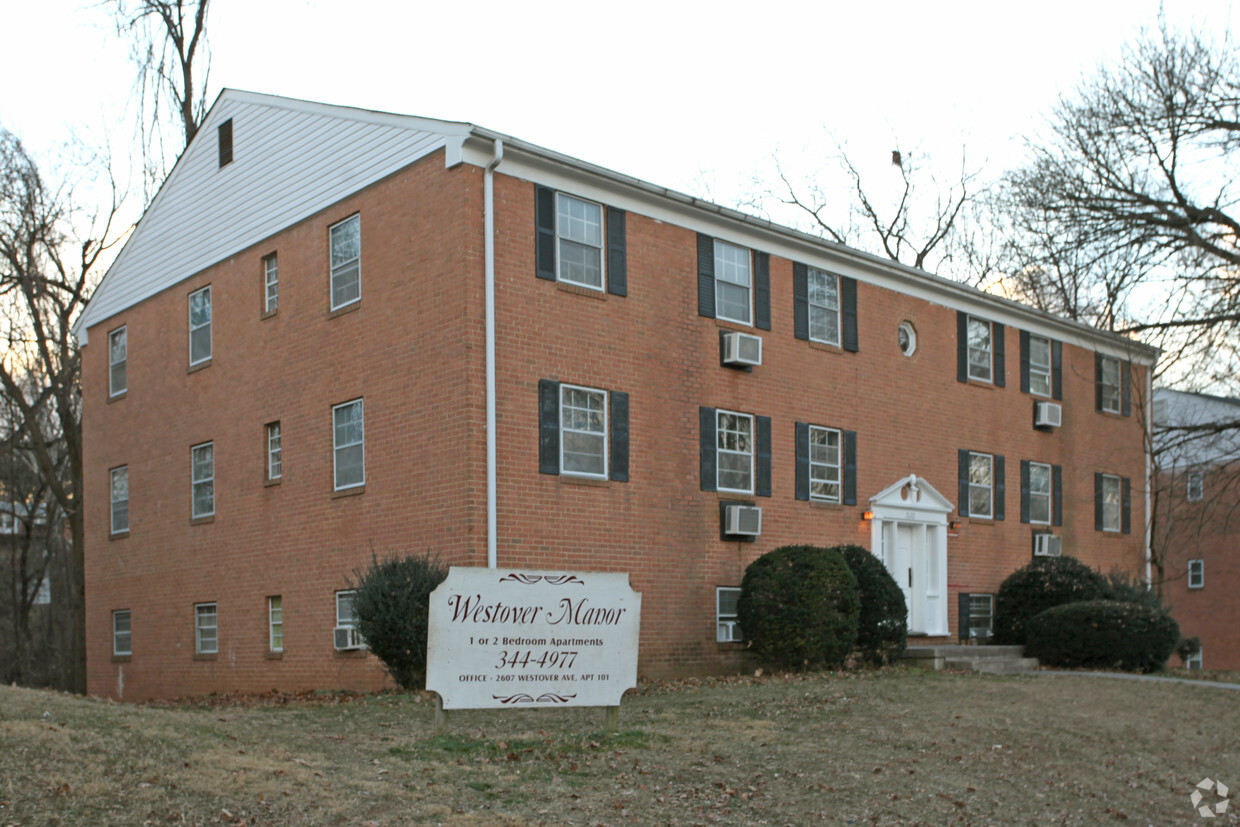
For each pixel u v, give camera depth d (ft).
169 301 77.97
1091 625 73.15
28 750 29.91
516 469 56.39
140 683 77.87
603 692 38.68
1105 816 36.65
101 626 82.53
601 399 61.31
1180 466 118.32
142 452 79.61
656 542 62.75
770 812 32.04
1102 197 84.58
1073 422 95.76
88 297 106.22
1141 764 43.39
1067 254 87.81
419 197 58.65
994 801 36.06
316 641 63.00
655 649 61.93
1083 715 50.37
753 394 69.41
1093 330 96.37
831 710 46.57
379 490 59.57
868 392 77.25
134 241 82.33
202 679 71.72
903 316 80.94
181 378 76.07
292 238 67.26
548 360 58.49
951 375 84.17
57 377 103.50
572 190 60.75
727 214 67.72
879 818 32.73
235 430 70.54
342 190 63.77
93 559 84.12
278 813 27.35
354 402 62.08
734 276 69.51
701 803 32.01
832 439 74.59
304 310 65.82
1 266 100.99
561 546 57.93
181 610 74.18
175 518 75.51
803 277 73.77
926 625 79.56
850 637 63.93
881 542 76.54
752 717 44.42
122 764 29.63
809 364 73.31
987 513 86.12
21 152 98.02
